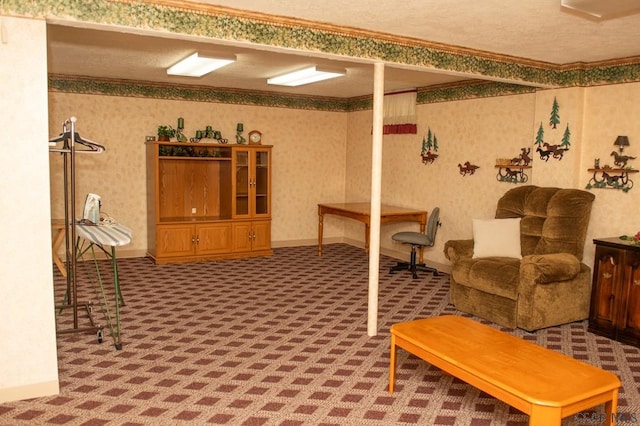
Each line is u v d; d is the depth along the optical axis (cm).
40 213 313
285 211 877
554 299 468
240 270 691
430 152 723
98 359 384
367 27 396
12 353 314
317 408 315
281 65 593
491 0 323
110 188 740
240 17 358
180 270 682
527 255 520
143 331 446
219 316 491
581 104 525
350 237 912
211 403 319
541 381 252
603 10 316
